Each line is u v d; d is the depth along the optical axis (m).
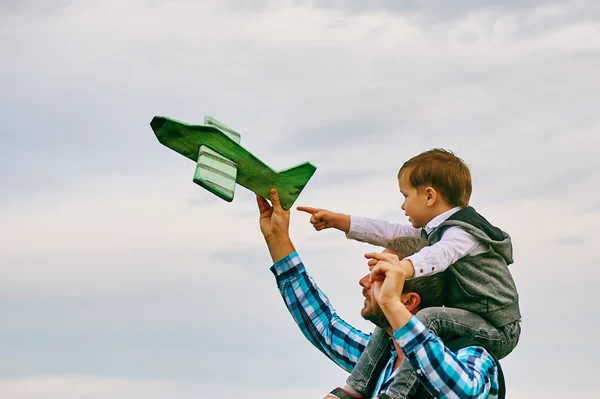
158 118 3.70
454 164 4.57
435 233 4.25
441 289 4.04
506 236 4.18
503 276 4.05
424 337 3.36
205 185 3.70
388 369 3.97
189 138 3.79
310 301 4.56
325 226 4.95
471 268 4.00
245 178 4.18
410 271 3.87
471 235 4.04
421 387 3.76
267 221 4.58
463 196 4.54
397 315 3.38
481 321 3.97
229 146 3.88
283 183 4.34
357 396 4.07
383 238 4.91
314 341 4.55
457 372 3.34
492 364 3.64
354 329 4.52
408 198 4.62
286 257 4.57
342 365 4.49
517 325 4.06
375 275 3.50
